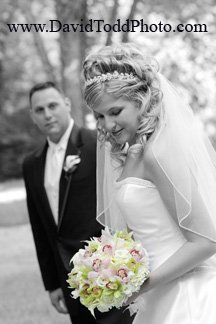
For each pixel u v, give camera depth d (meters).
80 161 4.81
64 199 4.81
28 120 28.59
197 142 3.06
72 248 4.79
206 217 2.84
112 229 3.49
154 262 2.99
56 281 5.18
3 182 28.11
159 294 3.04
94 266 2.86
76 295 2.92
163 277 2.86
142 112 2.92
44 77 27.78
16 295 8.23
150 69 2.97
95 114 3.07
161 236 2.99
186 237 2.89
